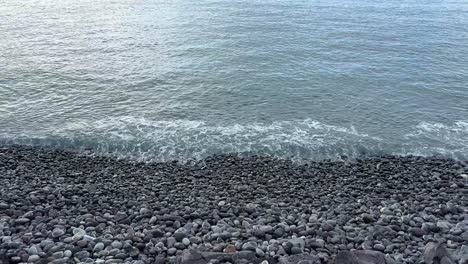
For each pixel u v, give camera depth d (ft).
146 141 62.69
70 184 48.49
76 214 40.50
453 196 46.83
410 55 108.68
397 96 81.92
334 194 47.37
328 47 114.42
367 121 70.85
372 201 45.24
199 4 185.47
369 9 174.09
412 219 39.78
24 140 62.90
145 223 38.70
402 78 91.86
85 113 72.74
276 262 31.27
